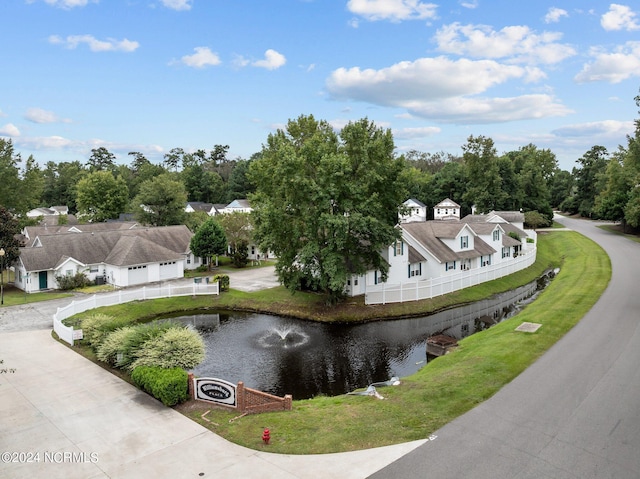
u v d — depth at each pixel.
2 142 60.56
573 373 18.69
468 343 26.50
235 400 17.08
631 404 15.83
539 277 53.84
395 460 12.97
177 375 17.81
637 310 28.11
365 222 35.62
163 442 14.61
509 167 102.12
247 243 60.00
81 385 19.69
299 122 43.00
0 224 41.69
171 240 55.94
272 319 36.88
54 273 44.38
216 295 41.91
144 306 38.12
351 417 15.95
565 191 145.75
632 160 62.81
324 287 37.75
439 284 41.56
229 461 13.33
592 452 13.03
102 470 13.02
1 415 16.80
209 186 137.62
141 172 141.62
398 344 30.08
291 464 13.03
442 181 118.19
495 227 56.47
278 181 37.28
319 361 26.84
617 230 86.06
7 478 12.67
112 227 69.75
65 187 136.50
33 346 25.66
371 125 40.41
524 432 14.24
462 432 14.41
